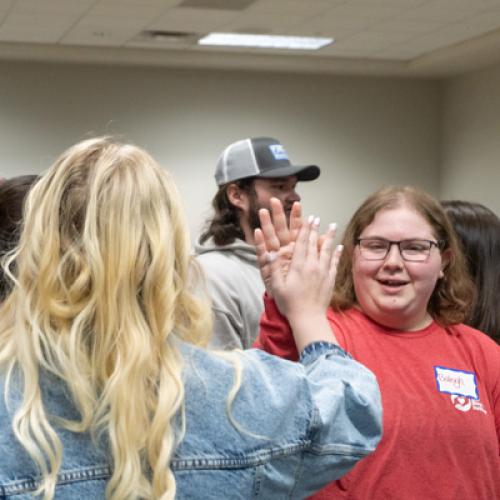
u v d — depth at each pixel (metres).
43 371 0.98
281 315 1.27
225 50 9.55
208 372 1.04
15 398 0.96
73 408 0.97
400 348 1.58
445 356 1.59
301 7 7.45
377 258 1.59
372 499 1.43
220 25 8.21
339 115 10.84
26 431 0.93
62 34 8.64
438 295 1.68
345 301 1.65
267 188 2.98
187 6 7.39
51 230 1.01
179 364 1.01
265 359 1.11
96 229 1.00
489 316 1.99
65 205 1.02
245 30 8.47
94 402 0.97
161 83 10.23
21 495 0.93
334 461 1.10
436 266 1.60
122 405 0.95
